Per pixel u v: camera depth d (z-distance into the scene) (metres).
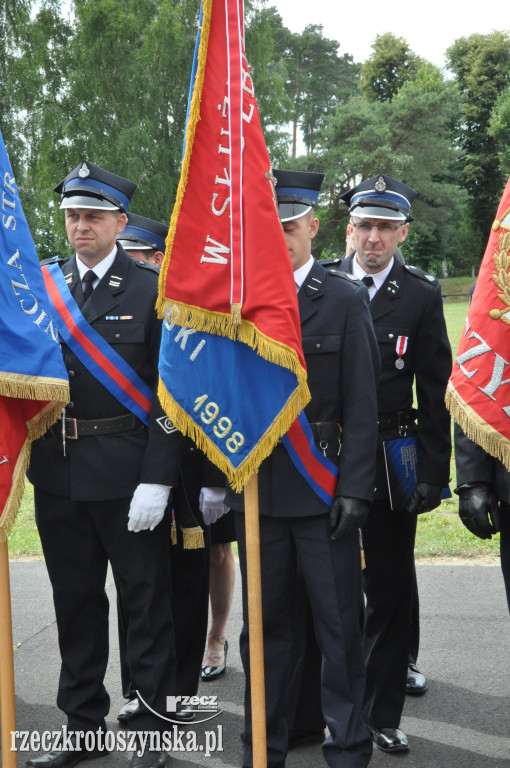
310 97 63.00
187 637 3.81
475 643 4.50
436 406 3.54
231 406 2.85
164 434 3.18
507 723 3.64
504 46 55.41
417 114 44.78
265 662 3.03
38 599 5.40
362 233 3.60
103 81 29.92
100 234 3.34
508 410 2.93
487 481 3.10
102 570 3.43
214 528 4.14
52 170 29.83
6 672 2.79
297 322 2.79
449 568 5.69
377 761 3.35
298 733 3.46
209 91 2.77
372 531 3.51
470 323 3.03
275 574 3.04
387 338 3.57
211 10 2.74
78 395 3.29
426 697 3.91
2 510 2.88
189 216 2.81
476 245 56.75
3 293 2.88
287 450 2.96
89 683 3.41
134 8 30.61
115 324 3.32
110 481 3.25
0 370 2.83
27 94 29.47
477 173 54.19
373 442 3.00
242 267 2.77
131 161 28.55
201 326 2.81
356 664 3.00
